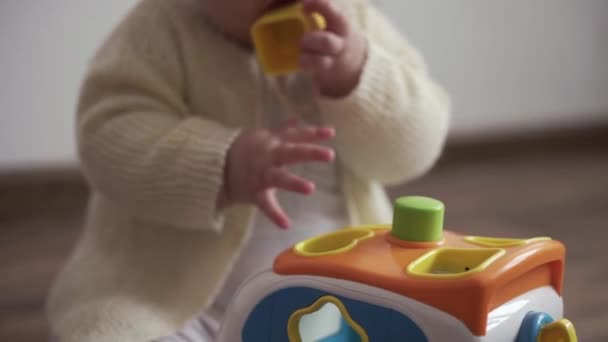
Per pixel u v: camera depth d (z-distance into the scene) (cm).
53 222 148
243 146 65
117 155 70
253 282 49
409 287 41
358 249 47
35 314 104
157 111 72
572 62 214
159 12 78
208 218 67
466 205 162
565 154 217
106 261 76
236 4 72
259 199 64
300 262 46
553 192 174
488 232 142
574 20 210
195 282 73
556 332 41
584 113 223
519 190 176
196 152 66
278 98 81
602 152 220
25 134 147
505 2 197
